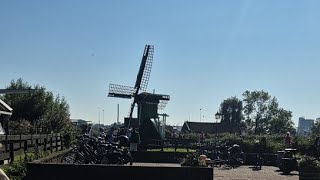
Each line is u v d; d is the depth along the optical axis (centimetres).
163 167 1617
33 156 1742
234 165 2822
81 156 1841
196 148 3494
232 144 3244
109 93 4506
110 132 2805
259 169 2583
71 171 1586
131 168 1612
